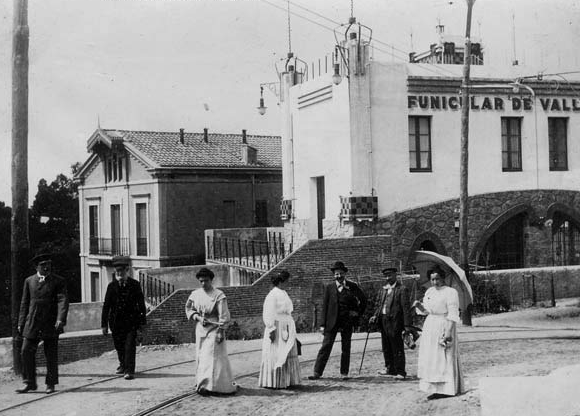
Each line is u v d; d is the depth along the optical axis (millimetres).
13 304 13727
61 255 51406
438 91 24016
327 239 21344
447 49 28250
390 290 12438
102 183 38406
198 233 34094
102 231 38594
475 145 24594
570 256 26578
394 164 23328
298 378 11695
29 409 10523
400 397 10625
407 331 12125
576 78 26109
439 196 23984
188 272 26219
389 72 23312
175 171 33219
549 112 25734
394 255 23156
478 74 24641
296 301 20781
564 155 26219
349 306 12383
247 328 19766
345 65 22875
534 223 25500
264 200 36250
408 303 12266
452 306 10438
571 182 26062
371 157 22969
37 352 15039
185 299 18453
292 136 27203
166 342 18172
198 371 11078
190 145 36688
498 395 9680
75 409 10414
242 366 14125
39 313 11664
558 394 9484
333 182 24094
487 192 24734
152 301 23297
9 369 14055
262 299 20094
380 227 23062
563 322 20547
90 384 12258
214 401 10711
